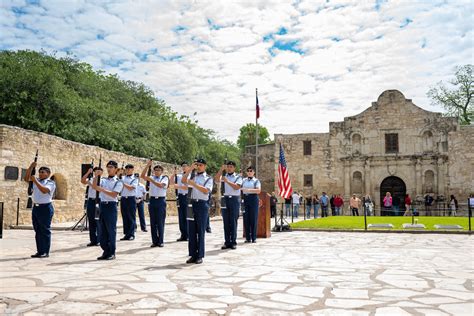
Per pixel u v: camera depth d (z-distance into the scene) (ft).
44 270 23.07
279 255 29.99
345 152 117.91
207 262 26.37
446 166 109.81
